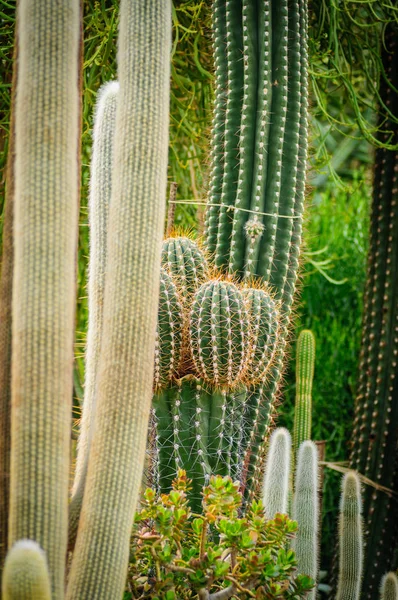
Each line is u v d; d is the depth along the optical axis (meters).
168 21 3.11
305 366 4.05
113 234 3.05
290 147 3.92
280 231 3.91
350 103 4.77
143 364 3.03
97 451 3.01
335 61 4.41
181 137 4.96
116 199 3.06
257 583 3.22
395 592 3.61
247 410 3.73
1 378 3.07
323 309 5.34
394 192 4.42
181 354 3.54
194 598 3.31
